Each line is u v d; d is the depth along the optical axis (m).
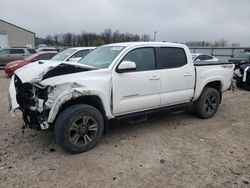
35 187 3.21
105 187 3.24
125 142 4.61
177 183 3.35
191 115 6.35
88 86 4.04
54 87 3.76
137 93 4.66
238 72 10.66
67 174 3.51
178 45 5.39
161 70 4.97
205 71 5.78
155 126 5.50
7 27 43.38
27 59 13.95
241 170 3.71
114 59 4.46
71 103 4.15
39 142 4.52
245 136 5.04
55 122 3.95
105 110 4.31
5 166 3.69
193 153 4.22
